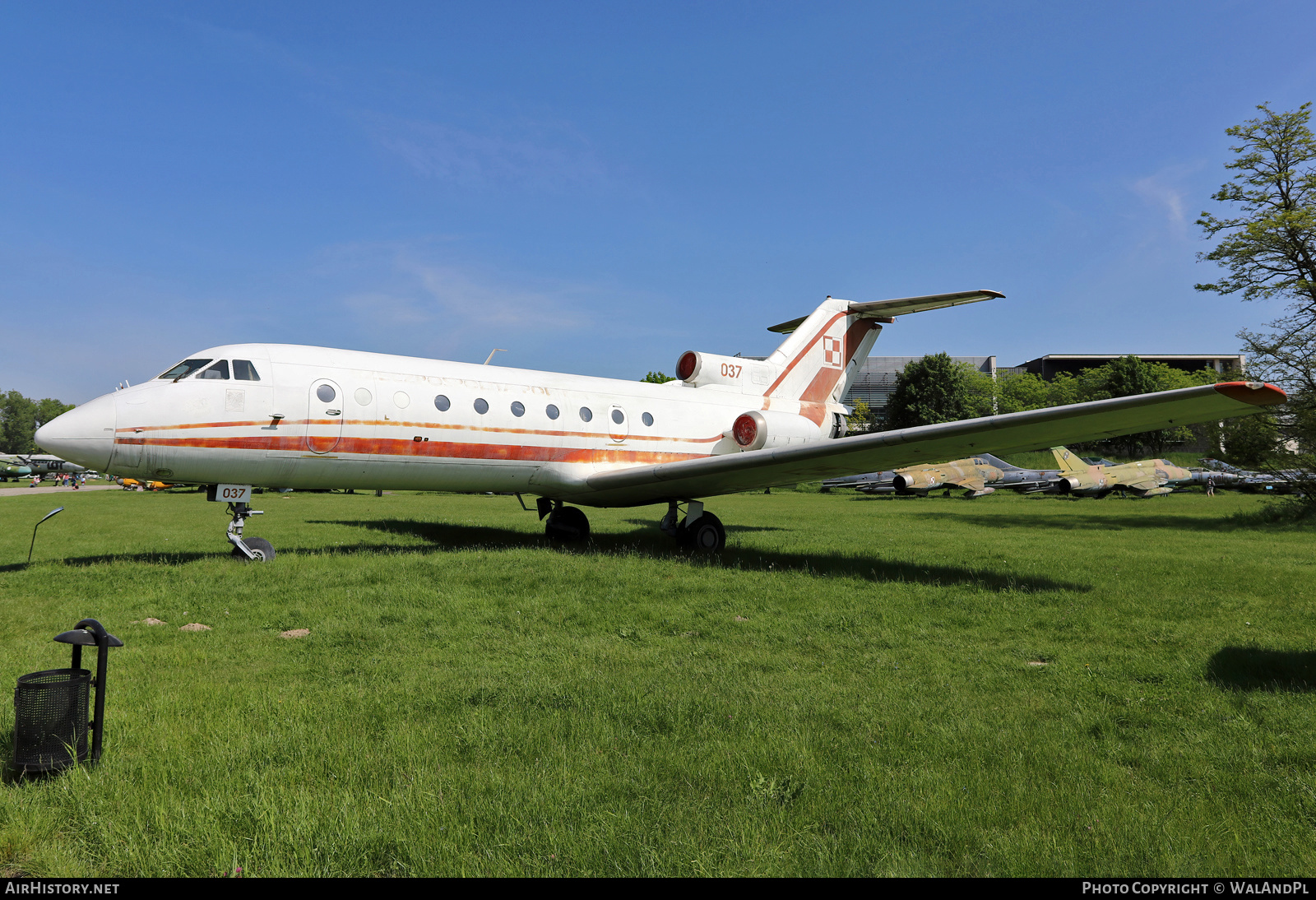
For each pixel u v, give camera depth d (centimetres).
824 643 624
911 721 426
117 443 939
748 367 1605
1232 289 2353
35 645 568
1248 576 1019
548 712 432
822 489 4781
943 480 3719
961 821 306
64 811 300
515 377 1282
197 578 860
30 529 1697
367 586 830
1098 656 594
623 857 276
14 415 15400
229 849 276
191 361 1032
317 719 409
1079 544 1498
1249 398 750
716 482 1213
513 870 266
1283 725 434
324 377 1075
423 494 4328
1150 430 915
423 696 454
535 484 1287
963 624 712
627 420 1374
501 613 708
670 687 481
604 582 872
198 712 418
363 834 284
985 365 8488
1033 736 407
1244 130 2312
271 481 1070
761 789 329
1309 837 304
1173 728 429
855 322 1781
